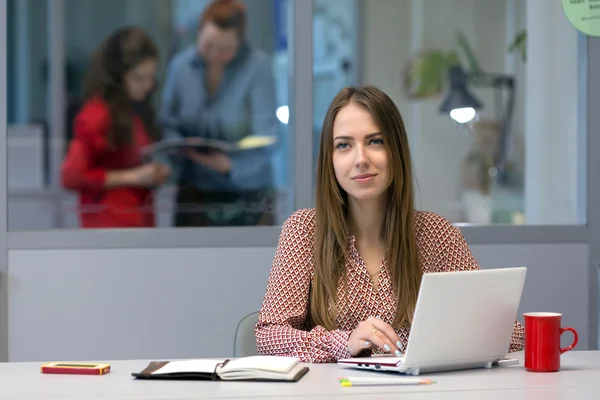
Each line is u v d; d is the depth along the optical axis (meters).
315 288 2.02
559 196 3.30
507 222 3.86
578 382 1.59
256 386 1.56
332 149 2.02
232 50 4.55
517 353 1.95
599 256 3.14
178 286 3.01
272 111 4.55
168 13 4.86
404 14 5.10
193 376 1.64
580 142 3.19
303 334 1.88
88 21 4.97
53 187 4.23
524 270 1.72
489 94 4.62
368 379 1.59
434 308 1.61
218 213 4.02
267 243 3.04
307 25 3.07
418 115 4.89
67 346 2.97
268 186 4.20
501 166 4.17
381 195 2.06
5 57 2.97
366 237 2.08
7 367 1.79
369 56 5.10
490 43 4.76
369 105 1.98
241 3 4.57
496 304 1.70
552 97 3.34
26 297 2.96
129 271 2.99
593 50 3.13
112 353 2.99
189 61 4.52
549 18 3.35
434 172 4.52
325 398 1.45
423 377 1.63
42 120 4.68
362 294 2.02
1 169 2.95
